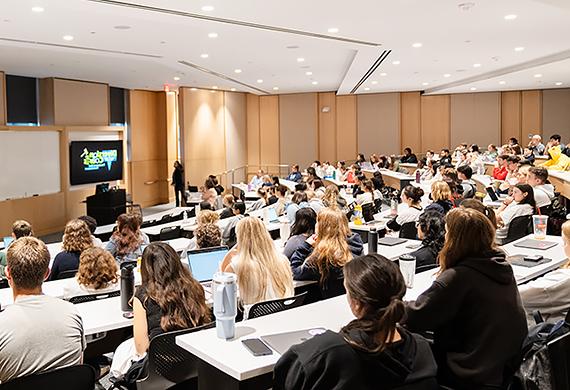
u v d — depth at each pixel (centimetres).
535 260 367
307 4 589
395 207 695
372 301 180
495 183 861
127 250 504
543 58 1030
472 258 229
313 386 175
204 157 1689
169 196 1655
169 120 1645
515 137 1755
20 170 1123
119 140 1436
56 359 236
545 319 293
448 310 223
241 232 346
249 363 212
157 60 1018
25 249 243
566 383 214
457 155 1438
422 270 367
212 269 421
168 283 269
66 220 1248
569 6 557
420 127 1817
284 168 1880
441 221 385
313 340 183
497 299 223
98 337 343
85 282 362
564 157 898
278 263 346
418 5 604
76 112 1301
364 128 1842
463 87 1585
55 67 1092
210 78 1349
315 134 1850
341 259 388
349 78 1313
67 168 1248
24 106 1219
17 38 789
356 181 1073
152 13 614
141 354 271
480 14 653
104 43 837
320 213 402
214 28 704
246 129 1878
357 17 657
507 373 221
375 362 175
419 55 965
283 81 1459
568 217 595
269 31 729
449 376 226
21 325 233
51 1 566
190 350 232
